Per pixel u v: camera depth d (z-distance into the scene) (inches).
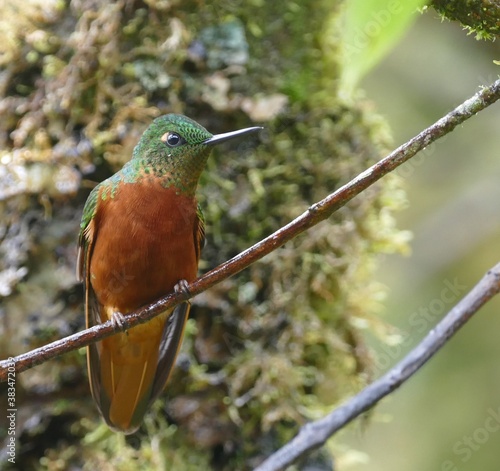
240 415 320.5
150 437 314.7
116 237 271.0
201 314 322.3
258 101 329.1
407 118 519.8
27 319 309.7
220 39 331.3
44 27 327.3
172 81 323.3
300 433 259.3
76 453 312.0
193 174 275.1
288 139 336.5
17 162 314.7
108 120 322.3
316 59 344.2
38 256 314.7
